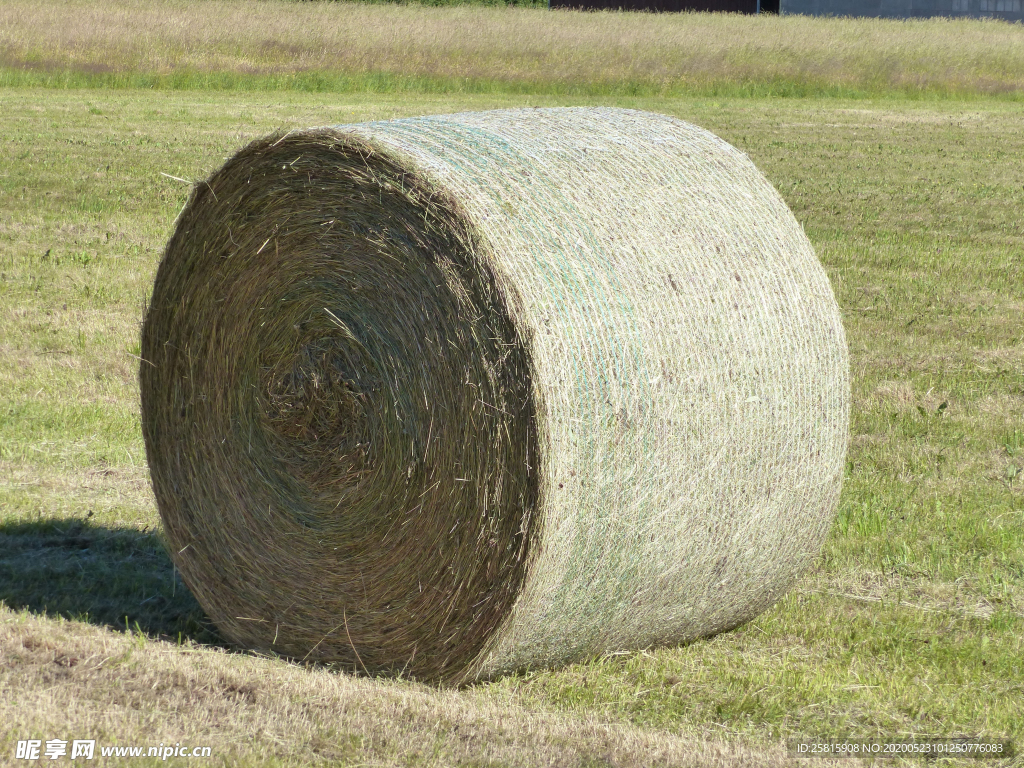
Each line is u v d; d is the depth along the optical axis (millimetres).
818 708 5746
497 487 5484
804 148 25828
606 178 6027
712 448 5867
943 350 12258
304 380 6129
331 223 5988
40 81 32500
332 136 5895
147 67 33906
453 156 5805
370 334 5898
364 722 5336
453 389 5602
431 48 36469
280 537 6277
